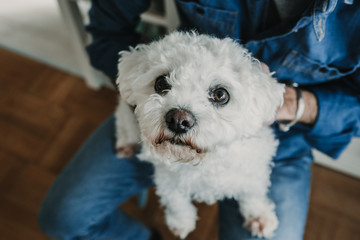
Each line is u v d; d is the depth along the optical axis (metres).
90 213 0.87
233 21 0.69
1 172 1.35
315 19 0.58
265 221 0.79
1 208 1.26
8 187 1.31
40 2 1.91
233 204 0.85
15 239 1.19
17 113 1.51
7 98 1.56
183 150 0.62
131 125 0.82
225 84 0.59
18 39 1.75
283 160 0.86
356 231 1.19
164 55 0.61
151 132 0.62
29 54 1.70
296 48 0.67
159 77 0.63
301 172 0.85
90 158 0.91
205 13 0.69
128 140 0.88
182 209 0.84
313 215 1.23
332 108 0.71
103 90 1.59
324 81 0.74
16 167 1.36
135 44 0.86
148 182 0.92
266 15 0.68
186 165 0.71
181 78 0.58
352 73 0.71
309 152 0.88
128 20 0.83
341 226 1.20
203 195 0.80
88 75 1.50
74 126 1.47
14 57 1.70
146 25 1.19
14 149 1.41
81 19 1.30
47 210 0.88
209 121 0.59
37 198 1.28
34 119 1.49
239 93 0.59
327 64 0.69
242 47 0.68
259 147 0.74
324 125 0.73
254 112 0.63
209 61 0.58
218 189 0.76
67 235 0.87
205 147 0.61
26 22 1.81
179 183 0.76
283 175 0.85
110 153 0.91
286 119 0.74
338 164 1.29
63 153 1.39
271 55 0.71
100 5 0.81
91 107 1.53
